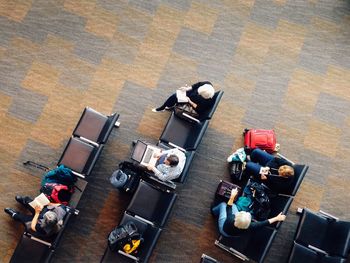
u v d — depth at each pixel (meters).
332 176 6.11
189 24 6.47
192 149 5.34
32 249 5.26
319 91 6.36
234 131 6.18
